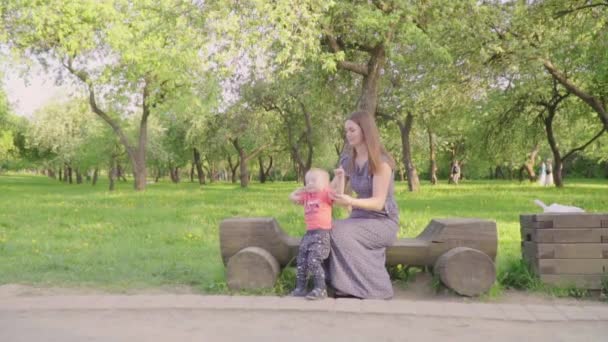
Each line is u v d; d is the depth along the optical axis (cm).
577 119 3219
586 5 2039
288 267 629
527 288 601
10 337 423
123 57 2930
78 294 591
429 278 629
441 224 604
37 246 961
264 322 462
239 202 2105
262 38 1549
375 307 500
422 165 6612
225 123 3934
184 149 5509
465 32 1862
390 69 2603
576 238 587
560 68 2258
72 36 2756
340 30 1805
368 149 593
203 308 499
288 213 1555
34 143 5791
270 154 6003
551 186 3519
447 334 434
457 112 2775
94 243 1015
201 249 928
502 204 1869
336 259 569
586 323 466
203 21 1555
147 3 2706
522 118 3180
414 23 1805
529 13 2002
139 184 3428
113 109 3600
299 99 3334
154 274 698
